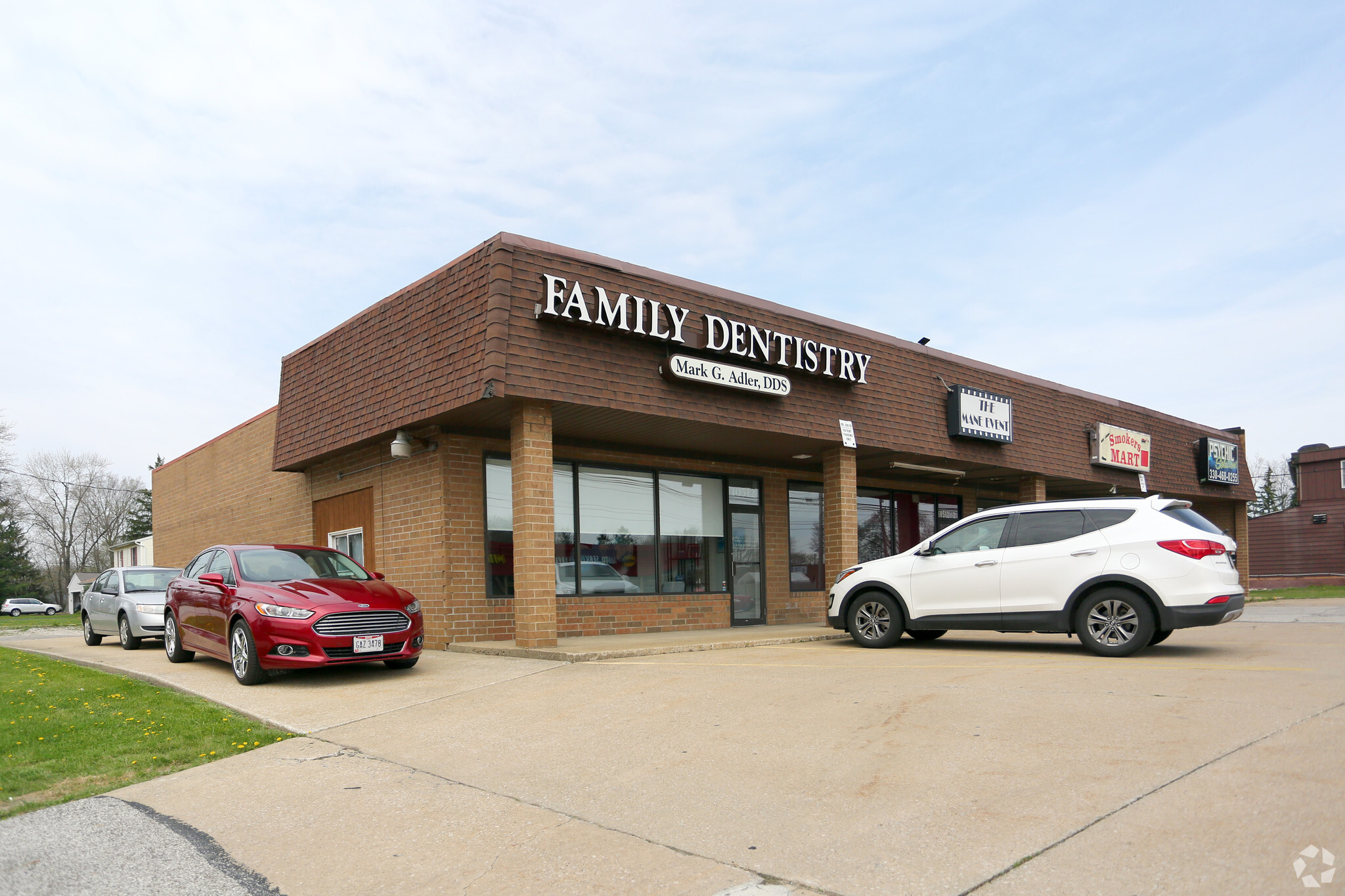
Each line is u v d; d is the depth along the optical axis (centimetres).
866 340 1516
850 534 1499
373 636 952
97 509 7256
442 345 1162
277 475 1767
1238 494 2572
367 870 420
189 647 1127
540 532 1108
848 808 471
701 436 1394
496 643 1266
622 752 605
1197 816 424
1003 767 525
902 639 1249
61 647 1567
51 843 462
